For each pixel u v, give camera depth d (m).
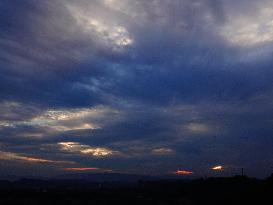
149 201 59.59
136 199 62.28
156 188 82.75
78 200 60.34
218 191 66.94
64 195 66.50
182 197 64.62
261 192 57.03
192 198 63.28
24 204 55.38
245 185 67.69
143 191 77.88
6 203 55.53
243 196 58.19
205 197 63.03
